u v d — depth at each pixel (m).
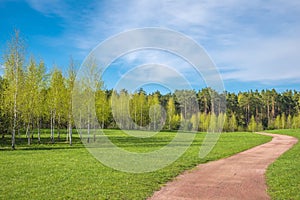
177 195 10.59
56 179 13.09
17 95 28.55
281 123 89.75
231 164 18.36
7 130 36.53
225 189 11.54
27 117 32.84
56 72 35.22
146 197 10.30
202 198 10.21
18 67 28.70
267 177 13.91
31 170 15.37
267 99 98.94
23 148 28.45
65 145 32.09
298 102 102.12
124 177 13.63
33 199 9.87
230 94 93.25
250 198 10.25
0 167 16.23
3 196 10.20
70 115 32.78
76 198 10.04
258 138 45.25
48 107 36.28
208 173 15.09
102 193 10.70
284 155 22.95
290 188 11.59
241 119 90.00
